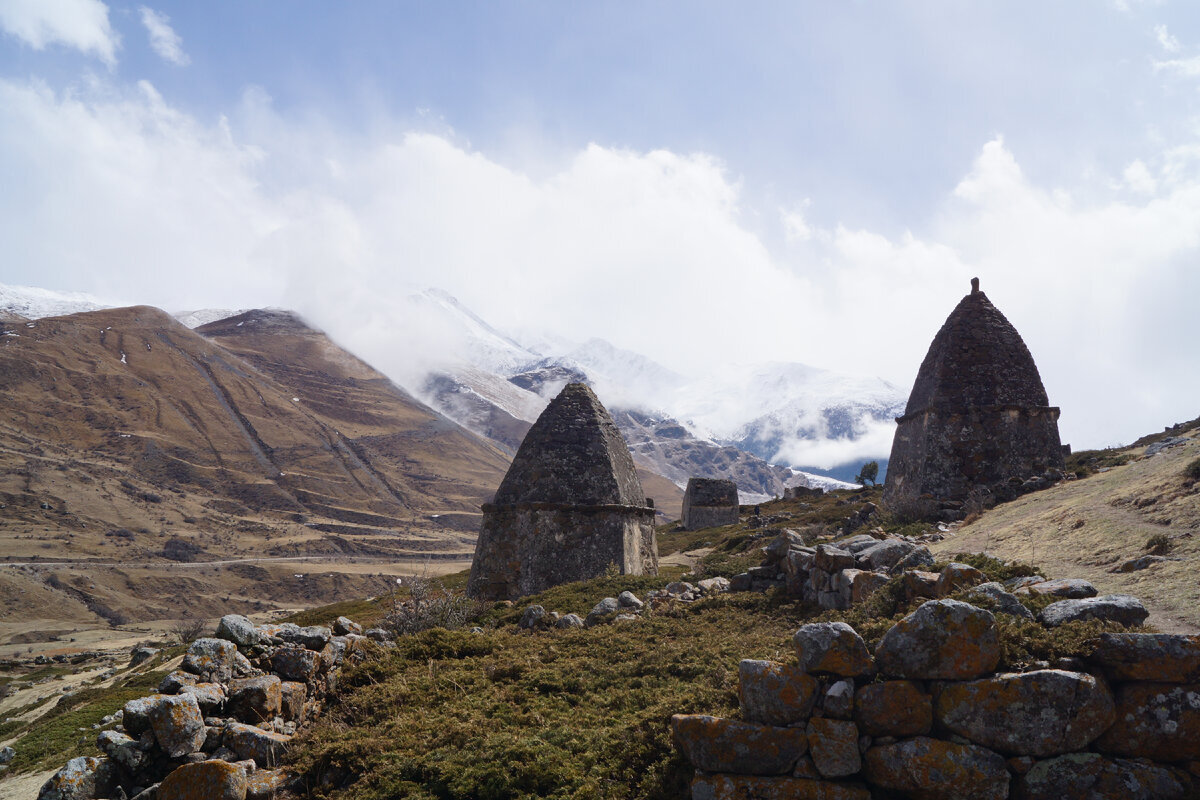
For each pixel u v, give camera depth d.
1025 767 7.36
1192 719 7.30
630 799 8.53
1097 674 7.71
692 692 10.71
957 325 32.09
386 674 13.27
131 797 9.62
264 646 12.23
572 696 12.12
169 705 9.89
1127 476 23.86
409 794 9.41
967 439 30.31
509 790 9.20
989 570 12.66
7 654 89.31
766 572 18.14
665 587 19.28
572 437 28.98
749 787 7.75
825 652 8.05
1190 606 11.25
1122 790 7.18
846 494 78.44
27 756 25.11
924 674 7.84
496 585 27.12
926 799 7.49
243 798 9.27
